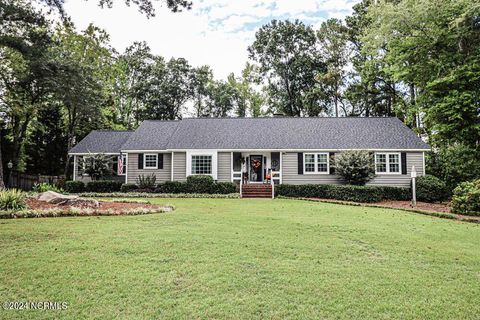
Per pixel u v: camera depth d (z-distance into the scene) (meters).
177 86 41.69
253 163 23.23
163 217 10.59
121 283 4.66
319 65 38.84
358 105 35.91
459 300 4.34
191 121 25.69
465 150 19.94
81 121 33.38
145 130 25.59
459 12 17.83
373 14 21.38
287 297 4.29
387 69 22.97
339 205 15.83
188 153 22.45
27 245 6.55
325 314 3.85
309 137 22.84
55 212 10.66
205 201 16.91
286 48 39.66
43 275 4.93
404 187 19.36
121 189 22.34
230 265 5.52
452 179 20.70
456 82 18.19
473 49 18.50
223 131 24.06
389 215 12.38
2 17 13.55
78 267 5.29
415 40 19.97
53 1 10.11
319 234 8.28
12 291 4.37
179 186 21.33
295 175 21.95
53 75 22.08
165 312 3.82
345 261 5.99
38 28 15.56
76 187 22.72
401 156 21.28
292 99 40.12
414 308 4.06
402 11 19.38
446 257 6.43
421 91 22.08
